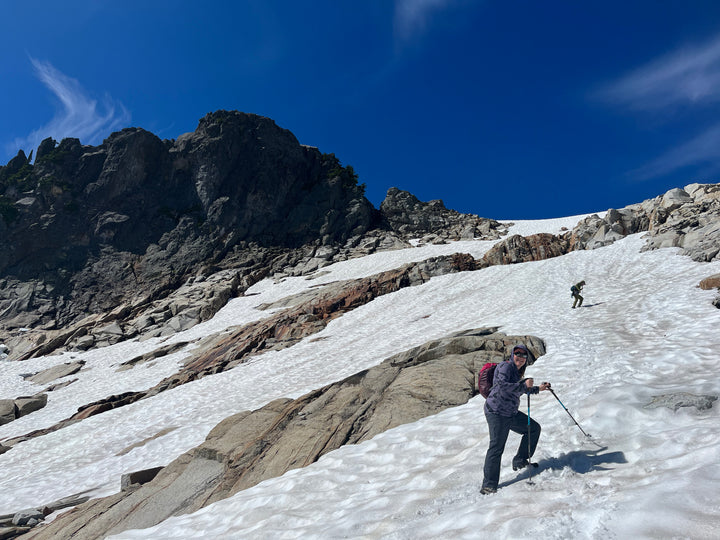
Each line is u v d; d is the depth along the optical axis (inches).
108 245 2459.4
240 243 2493.8
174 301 1945.1
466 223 2824.8
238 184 2635.3
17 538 378.0
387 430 367.2
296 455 365.7
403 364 541.0
